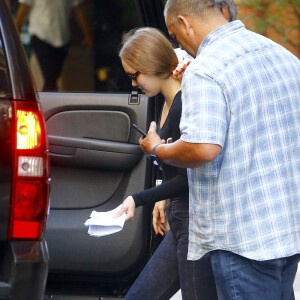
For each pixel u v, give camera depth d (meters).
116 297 21.77
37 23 24.09
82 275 21.62
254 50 16.56
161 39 18.33
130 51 18.34
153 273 19.23
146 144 17.31
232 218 16.22
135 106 21.86
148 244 21.41
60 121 22.17
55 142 21.62
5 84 17.31
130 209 18.20
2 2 17.48
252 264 16.23
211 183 16.38
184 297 18.34
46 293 21.75
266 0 41.47
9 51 17.33
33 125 17.38
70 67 24.06
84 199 21.67
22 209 17.28
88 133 22.06
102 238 21.36
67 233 21.45
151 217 21.38
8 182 17.20
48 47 24.12
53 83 24.20
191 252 16.88
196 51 17.06
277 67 16.58
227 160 16.22
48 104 22.19
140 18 23.05
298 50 41.59
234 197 16.22
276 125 16.36
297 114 16.62
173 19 17.00
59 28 24.02
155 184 21.61
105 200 21.66
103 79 23.89
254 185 16.19
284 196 16.27
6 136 17.20
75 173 21.73
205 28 16.77
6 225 17.22
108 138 21.98
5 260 17.22
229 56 16.34
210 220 16.45
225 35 16.70
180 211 18.25
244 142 16.17
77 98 22.12
